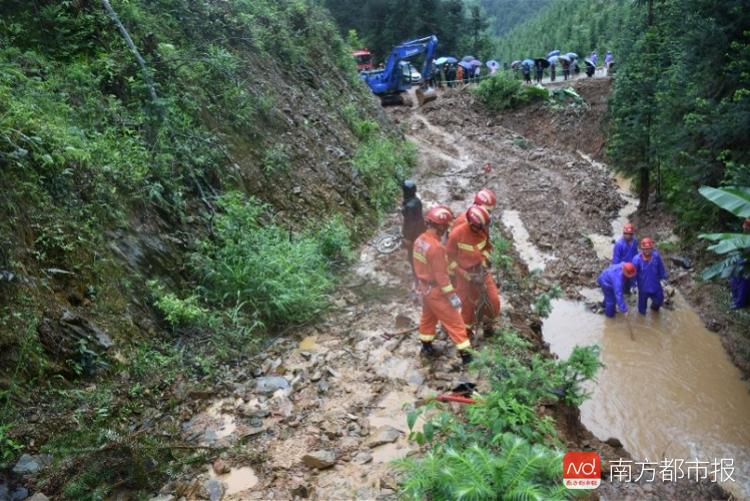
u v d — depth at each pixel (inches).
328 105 588.1
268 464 186.7
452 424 178.9
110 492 171.0
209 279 279.0
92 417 190.7
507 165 756.0
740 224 380.5
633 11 709.3
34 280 202.5
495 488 131.7
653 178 617.0
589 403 285.3
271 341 270.5
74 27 319.6
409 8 1891.0
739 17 387.2
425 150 833.5
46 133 238.2
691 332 353.4
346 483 176.6
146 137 306.8
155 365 224.4
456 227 247.6
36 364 189.9
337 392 229.0
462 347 229.9
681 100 457.7
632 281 373.1
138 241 257.4
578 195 637.3
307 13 704.4
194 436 199.6
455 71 1437.0
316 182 429.4
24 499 158.9
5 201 206.2
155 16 400.5
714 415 272.5
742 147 389.7
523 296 348.2
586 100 1052.5
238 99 404.8
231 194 327.9
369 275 354.3
